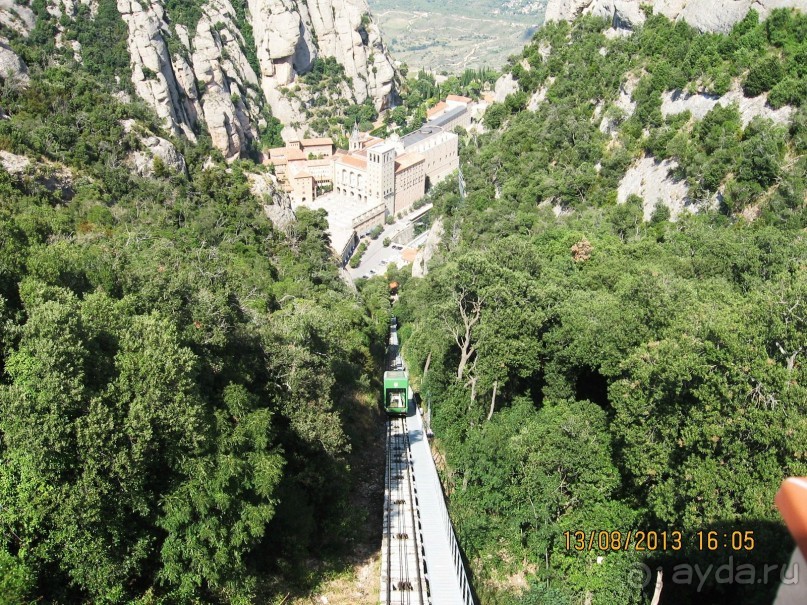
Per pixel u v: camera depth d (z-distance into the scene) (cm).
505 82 16088
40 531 2958
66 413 3033
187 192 10994
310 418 4828
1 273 3712
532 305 6000
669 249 7781
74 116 10800
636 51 12194
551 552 4731
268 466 3766
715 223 8188
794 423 3416
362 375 8081
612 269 7200
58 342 3075
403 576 4394
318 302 9494
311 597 4169
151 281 4372
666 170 9475
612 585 4275
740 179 8212
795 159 8050
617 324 5425
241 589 3703
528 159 11862
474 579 4659
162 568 3406
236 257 9469
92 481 3005
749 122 8700
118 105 11756
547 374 5928
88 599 3209
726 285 6216
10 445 2944
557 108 12388
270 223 11819
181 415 3359
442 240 12481
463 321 6600
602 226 9200
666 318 5203
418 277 13962
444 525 5044
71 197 9225
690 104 9900
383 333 11475
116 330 3550
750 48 9638
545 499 4709
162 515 3406
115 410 3206
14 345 3259
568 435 4847
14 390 2917
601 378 6234
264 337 4841
